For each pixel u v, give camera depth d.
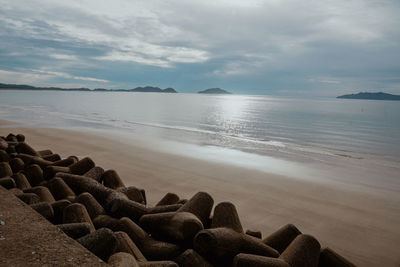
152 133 24.83
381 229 7.29
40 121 29.44
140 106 78.44
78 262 2.14
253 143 22.81
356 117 63.09
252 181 10.77
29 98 106.38
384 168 15.85
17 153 8.59
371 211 8.54
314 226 7.22
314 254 3.48
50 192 5.21
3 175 6.29
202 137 24.64
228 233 3.38
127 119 39.06
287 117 57.09
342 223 7.51
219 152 17.27
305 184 10.88
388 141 28.09
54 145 15.60
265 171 12.58
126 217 4.11
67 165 7.52
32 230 2.60
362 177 13.23
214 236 3.21
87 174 6.34
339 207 8.68
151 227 3.94
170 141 20.28
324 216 7.88
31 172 6.39
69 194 5.29
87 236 2.79
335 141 27.05
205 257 3.27
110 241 2.81
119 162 12.50
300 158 17.27
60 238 2.50
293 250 3.45
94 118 37.53
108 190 5.16
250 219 7.37
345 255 5.94
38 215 2.94
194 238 3.32
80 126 26.69
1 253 2.16
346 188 10.84
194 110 70.75
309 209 8.30
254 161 15.11
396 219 8.03
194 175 11.08
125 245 3.19
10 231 2.54
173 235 3.59
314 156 18.44
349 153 20.81
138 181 9.98
